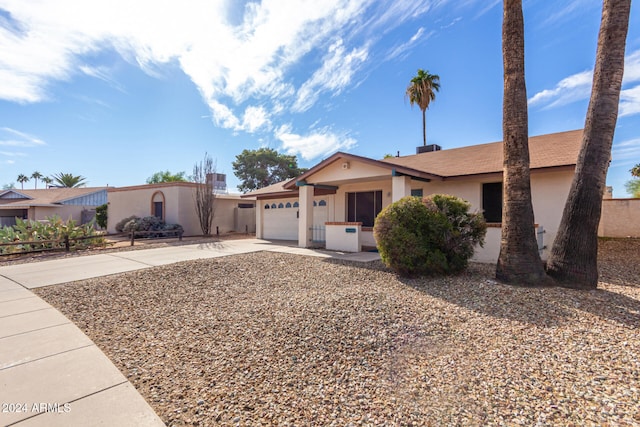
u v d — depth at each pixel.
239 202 23.98
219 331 4.11
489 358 3.06
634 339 3.33
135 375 3.02
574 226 5.70
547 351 3.14
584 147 5.70
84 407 2.46
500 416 2.20
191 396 2.64
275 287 6.43
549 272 5.99
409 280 6.52
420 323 3.96
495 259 8.66
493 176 9.93
